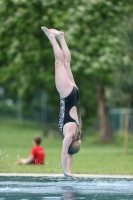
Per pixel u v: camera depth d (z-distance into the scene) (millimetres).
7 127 101500
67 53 23266
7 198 18172
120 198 18297
